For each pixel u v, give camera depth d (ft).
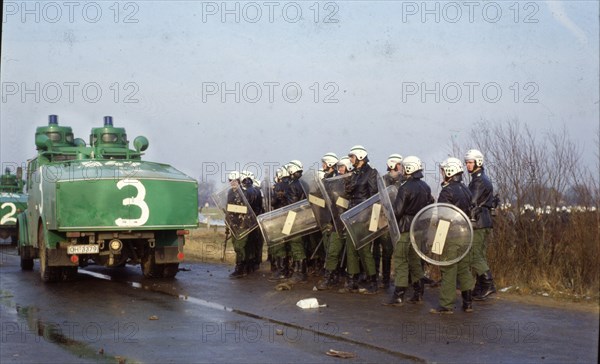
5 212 91.40
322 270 53.31
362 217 41.52
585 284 41.37
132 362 25.95
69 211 47.57
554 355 26.96
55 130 59.00
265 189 55.83
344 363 25.81
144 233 49.80
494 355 27.02
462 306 36.86
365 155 43.88
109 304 39.91
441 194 36.58
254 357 26.73
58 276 50.67
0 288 47.39
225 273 56.70
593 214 41.96
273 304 39.60
